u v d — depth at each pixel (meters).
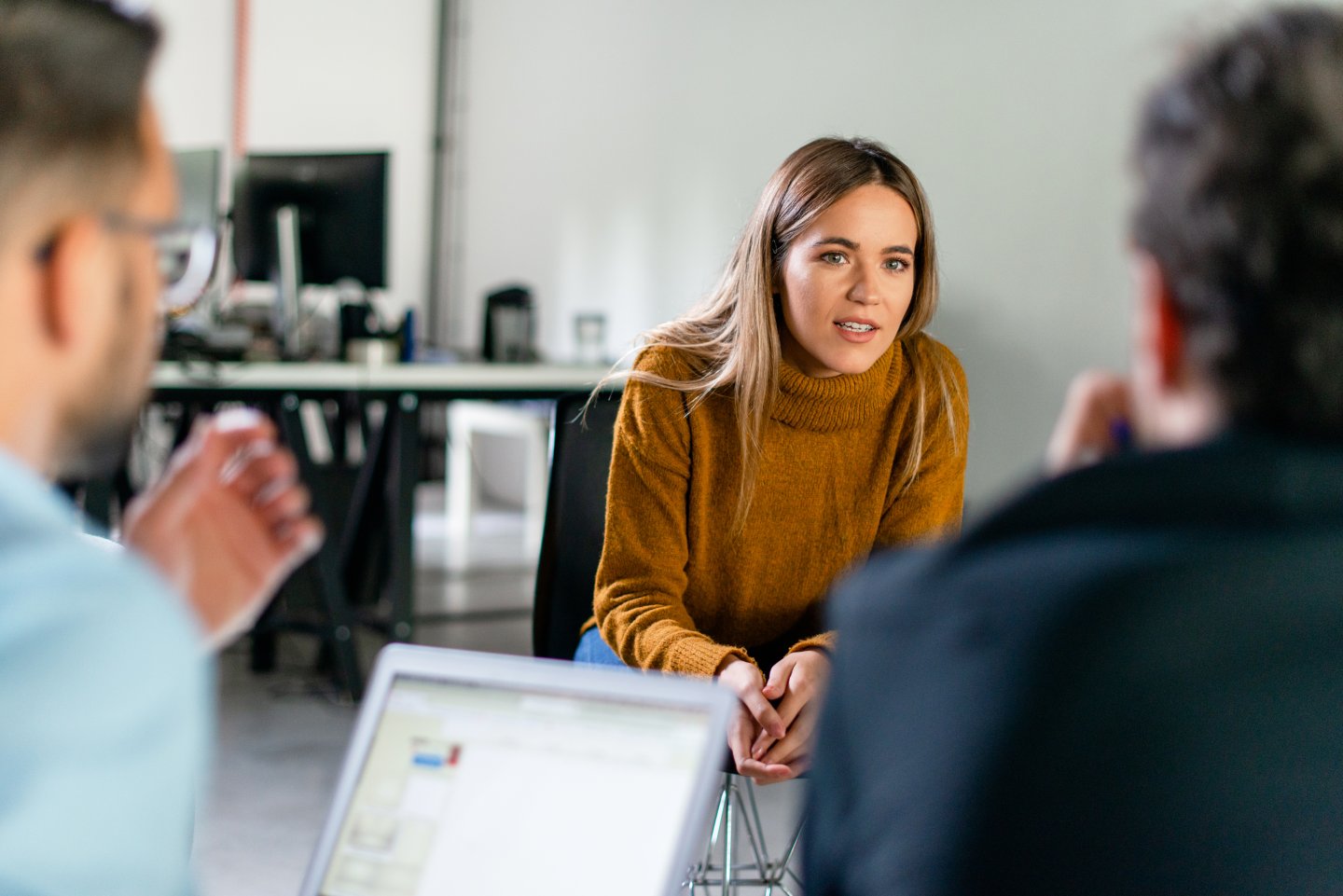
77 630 0.44
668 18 6.48
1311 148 0.50
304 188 3.95
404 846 0.76
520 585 5.21
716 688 0.75
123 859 0.45
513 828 0.75
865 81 5.34
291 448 3.52
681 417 1.68
